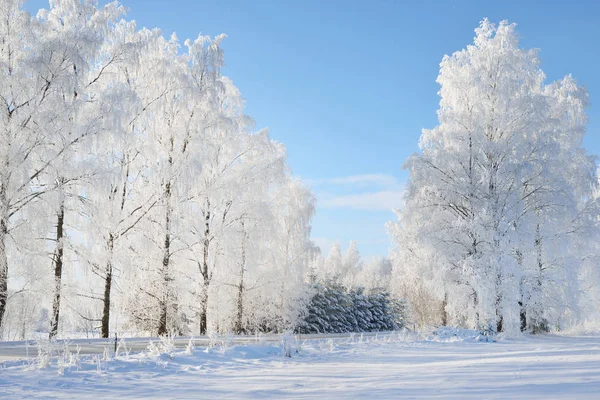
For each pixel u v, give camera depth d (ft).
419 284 132.46
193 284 91.20
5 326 63.82
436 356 43.83
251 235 94.99
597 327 97.50
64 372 29.35
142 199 80.79
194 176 79.00
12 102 62.95
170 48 88.28
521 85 83.87
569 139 88.22
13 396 22.18
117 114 65.10
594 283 84.79
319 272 142.41
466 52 88.53
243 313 98.99
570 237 80.33
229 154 95.09
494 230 74.64
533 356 37.86
